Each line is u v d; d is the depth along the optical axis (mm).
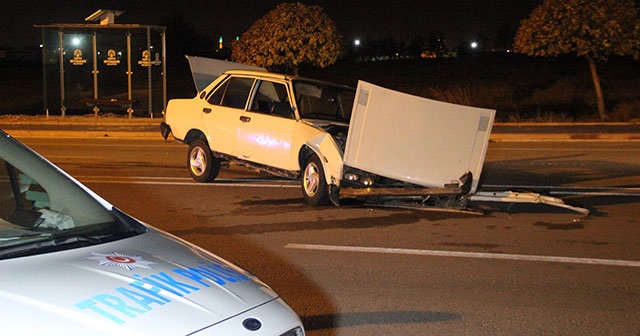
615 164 14812
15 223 3590
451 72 47000
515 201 9914
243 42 24281
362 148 9734
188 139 12570
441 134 9555
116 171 13828
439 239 8633
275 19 23328
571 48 22438
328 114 11484
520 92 33656
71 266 3027
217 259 3652
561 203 9758
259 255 7914
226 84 11992
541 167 14516
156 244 3570
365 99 9617
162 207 10414
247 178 13016
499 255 7930
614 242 8492
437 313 6133
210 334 2809
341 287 6816
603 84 34250
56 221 3629
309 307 6262
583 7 21781
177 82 42219
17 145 4012
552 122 22625
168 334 2725
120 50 25359
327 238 8664
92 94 25531
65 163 14914
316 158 10398
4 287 2742
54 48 25656
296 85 11141
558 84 35281
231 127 11594
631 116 23219
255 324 2982
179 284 3082
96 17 25031
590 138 19391
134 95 25641
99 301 2783
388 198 9930
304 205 10570
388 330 5742
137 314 2766
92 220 3705
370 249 8164
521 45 23047
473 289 6770
